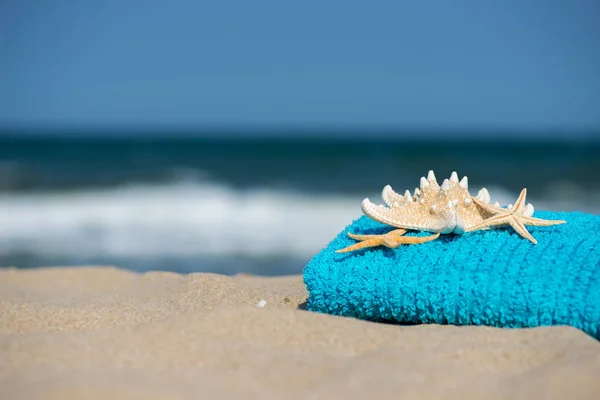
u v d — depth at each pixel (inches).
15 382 27.3
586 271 31.0
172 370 28.0
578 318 30.4
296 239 72.8
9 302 34.8
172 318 30.5
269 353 28.8
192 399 26.5
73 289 41.4
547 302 30.7
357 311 32.8
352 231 35.2
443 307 31.6
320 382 27.4
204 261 61.6
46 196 103.0
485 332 30.0
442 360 28.5
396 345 29.3
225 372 27.9
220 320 30.2
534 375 27.8
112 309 34.2
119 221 83.9
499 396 27.1
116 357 28.5
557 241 32.5
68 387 26.8
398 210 33.6
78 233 76.7
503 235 33.1
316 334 29.9
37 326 32.2
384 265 32.5
